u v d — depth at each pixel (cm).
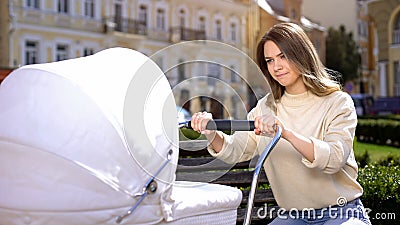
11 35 2302
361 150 926
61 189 177
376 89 3959
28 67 189
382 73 3944
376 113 3172
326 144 240
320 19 3925
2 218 187
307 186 266
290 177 269
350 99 261
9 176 182
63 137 176
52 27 2522
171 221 198
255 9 2934
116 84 189
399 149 1179
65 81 182
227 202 220
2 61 2100
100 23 2789
